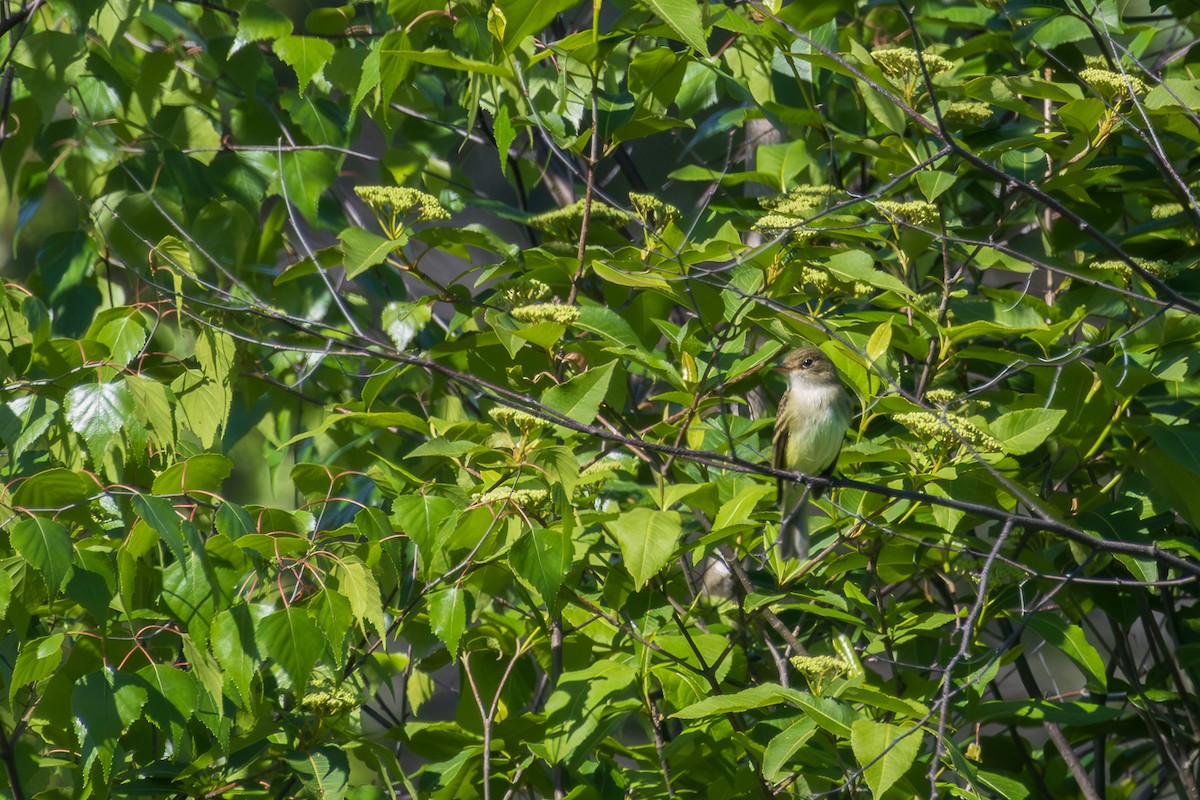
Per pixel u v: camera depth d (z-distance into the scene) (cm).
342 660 795
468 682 1006
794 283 979
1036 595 990
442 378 1140
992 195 1163
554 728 858
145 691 718
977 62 1257
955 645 959
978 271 1243
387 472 996
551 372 933
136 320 869
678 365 981
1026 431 894
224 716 779
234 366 1006
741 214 1128
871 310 1098
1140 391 1051
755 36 1152
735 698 761
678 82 1023
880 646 946
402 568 956
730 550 1001
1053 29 1025
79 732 699
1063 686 1475
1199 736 1033
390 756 869
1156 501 1002
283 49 1098
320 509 873
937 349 1021
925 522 994
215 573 747
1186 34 1281
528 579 770
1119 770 1263
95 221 1122
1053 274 1152
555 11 914
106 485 811
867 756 693
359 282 1241
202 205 1174
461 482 907
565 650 992
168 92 1223
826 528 1052
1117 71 1051
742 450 1094
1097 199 1155
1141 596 1066
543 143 1439
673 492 848
